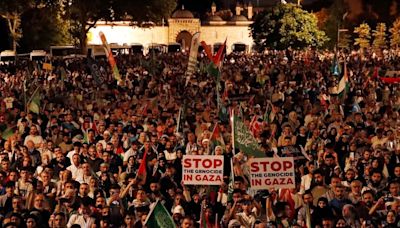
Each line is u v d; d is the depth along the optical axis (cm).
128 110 2391
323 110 2602
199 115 2306
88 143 1892
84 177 1617
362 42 10581
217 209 1512
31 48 8881
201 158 1546
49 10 8756
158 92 3164
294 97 2877
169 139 1906
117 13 8438
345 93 2852
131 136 2012
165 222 1305
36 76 3981
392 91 3281
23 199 1486
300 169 1680
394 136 2047
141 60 5466
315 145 1964
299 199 1510
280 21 9900
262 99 2917
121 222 1434
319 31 10056
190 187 1585
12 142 1878
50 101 2836
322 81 3625
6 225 1316
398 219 1391
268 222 1428
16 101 2731
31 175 1582
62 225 1369
